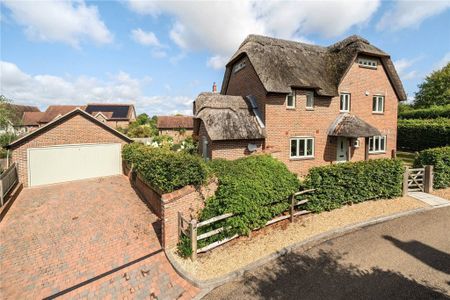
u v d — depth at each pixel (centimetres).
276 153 1477
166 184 842
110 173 1839
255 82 1580
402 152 2303
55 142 1631
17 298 546
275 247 686
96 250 734
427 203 998
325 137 1667
